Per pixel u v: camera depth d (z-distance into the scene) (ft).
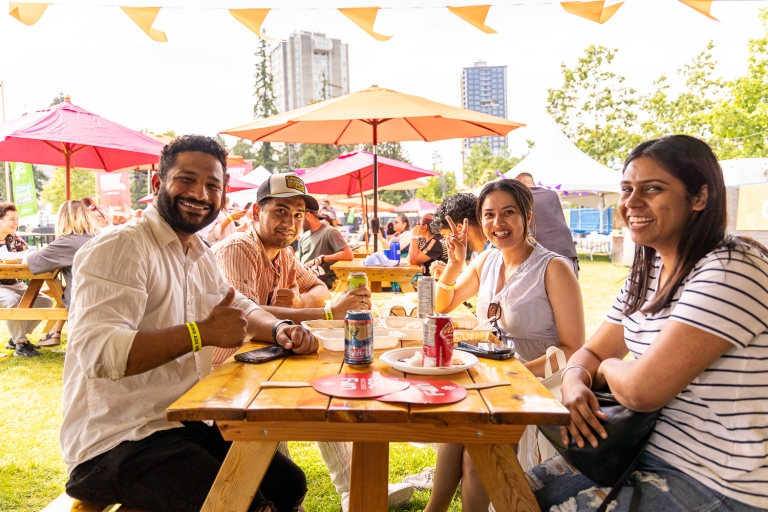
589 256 68.95
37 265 16.76
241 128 14.60
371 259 18.92
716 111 66.39
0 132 17.25
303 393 4.84
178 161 6.30
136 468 5.58
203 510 4.80
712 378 4.75
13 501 9.01
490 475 4.83
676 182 5.05
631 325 5.73
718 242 4.95
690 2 8.91
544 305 8.02
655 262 5.75
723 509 4.56
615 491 4.99
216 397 4.72
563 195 63.16
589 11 9.64
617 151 86.17
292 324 6.83
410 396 4.68
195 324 5.66
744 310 4.53
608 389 5.98
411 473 9.95
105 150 22.13
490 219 8.23
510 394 4.85
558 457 5.91
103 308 5.57
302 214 9.55
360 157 25.66
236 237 9.23
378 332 7.02
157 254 6.23
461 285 9.75
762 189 33.76
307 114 13.19
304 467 10.30
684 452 4.87
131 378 5.90
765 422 4.61
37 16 9.30
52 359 18.16
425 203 72.08
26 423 12.51
